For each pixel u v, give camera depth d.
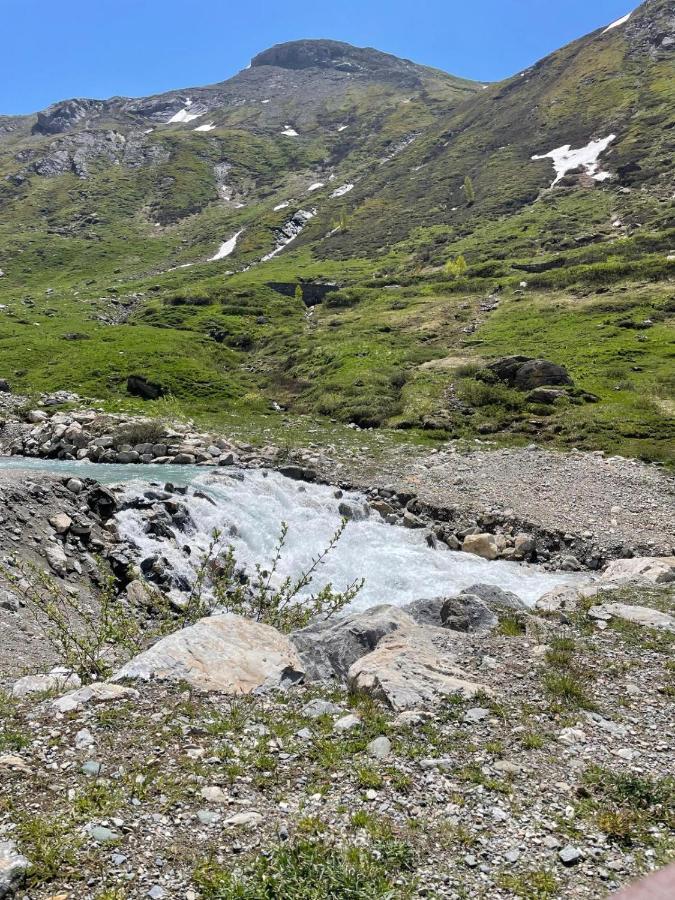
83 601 15.43
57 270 133.12
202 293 94.00
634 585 17.48
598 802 7.03
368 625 12.13
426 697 9.59
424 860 5.93
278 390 55.34
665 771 7.77
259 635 11.12
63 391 50.62
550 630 13.35
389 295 87.81
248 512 24.02
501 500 27.70
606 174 120.12
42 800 6.42
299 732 8.40
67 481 19.81
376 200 150.50
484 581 20.77
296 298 94.62
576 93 158.88
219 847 5.89
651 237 84.62
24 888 5.18
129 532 19.31
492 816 6.70
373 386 49.94
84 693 9.01
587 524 25.27
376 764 7.66
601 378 46.88
